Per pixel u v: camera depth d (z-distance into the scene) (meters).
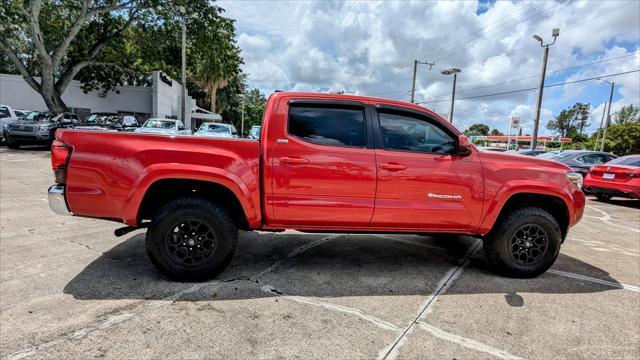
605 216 8.24
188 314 2.88
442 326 2.86
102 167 3.25
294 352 2.44
